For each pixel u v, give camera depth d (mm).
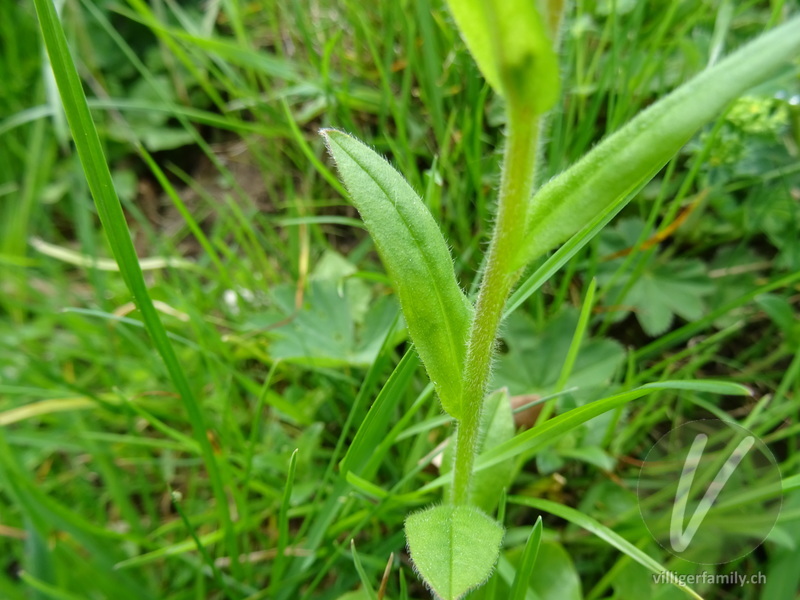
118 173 173
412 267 58
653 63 124
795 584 82
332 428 109
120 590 94
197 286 128
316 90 128
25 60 191
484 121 123
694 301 109
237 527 92
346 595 82
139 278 73
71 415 120
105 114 176
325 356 107
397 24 139
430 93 123
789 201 108
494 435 80
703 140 109
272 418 114
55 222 173
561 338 105
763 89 105
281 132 141
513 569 79
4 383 122
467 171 112
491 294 55
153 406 112
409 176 111
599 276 114
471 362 59
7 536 109
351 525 90
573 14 124
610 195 47
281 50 149
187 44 146
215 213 159
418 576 91
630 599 83
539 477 95
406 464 94
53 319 143
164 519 112
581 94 116
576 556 92
